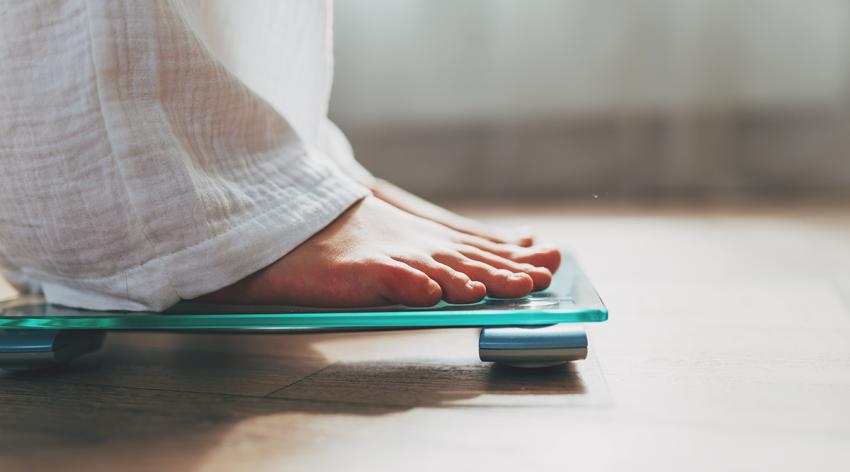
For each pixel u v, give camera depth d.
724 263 1.20
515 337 0.61
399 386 0.60
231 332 0.64
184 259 0.64
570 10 2.34
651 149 2.40
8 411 0.56
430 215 0.97
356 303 0.66
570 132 2.44
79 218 0.64
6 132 0.64
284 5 0.81
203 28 0.75
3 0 0.62
